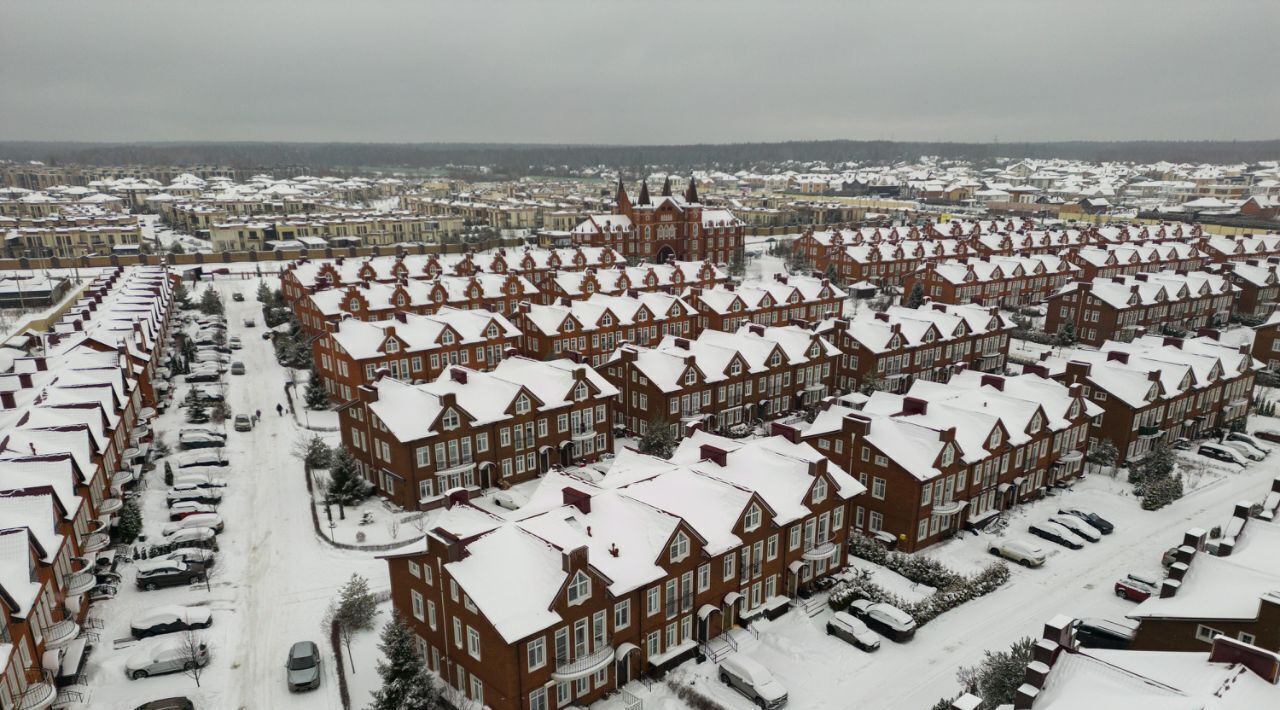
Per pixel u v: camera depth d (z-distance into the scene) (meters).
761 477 51.38
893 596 49.38
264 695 40.84
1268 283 131.50
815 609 49.94
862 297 144.38
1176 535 59.72
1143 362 77.12
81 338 79.12
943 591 50.34
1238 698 26.22
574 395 69.31
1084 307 114.94
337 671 42.31
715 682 42.47
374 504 62.50
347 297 98.88
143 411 74.94
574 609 38.25
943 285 129.50
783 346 87.94
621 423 81.56
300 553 55.22
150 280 120.62
